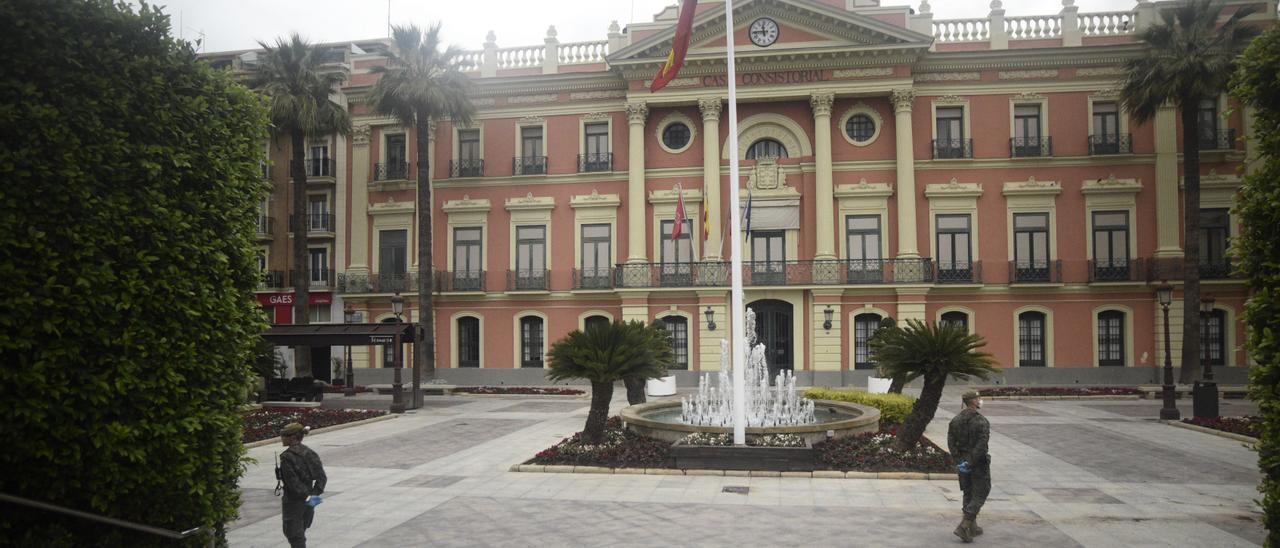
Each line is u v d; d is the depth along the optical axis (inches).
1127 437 668.1
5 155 215.3
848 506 401.1
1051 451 591.2
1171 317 1200.8
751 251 1302.9
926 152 1277.1
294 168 1195.3
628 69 1314.0
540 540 343.6
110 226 236.4
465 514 392.8
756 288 1254.3
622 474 490.0
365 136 1432.1
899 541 337.7
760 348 851.4
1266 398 269.7
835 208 1288.1
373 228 1428.4
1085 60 1245.7
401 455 588.4
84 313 225.0
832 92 1266.0
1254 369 273.0
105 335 230.4
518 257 1378.0
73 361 225.3
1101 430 714.8
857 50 1242.0
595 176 1355.8
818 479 468.1
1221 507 404.5
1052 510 396.2
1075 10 1256.2
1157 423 769.6
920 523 367.9
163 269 251.3
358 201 1429.6
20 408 215.0
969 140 1263.5
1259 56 286.5
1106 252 1240.2
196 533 259.1
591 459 513.3
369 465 543.2
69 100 230.4
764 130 1325.0
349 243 1448.1
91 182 233.5
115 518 239.3
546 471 502.3
